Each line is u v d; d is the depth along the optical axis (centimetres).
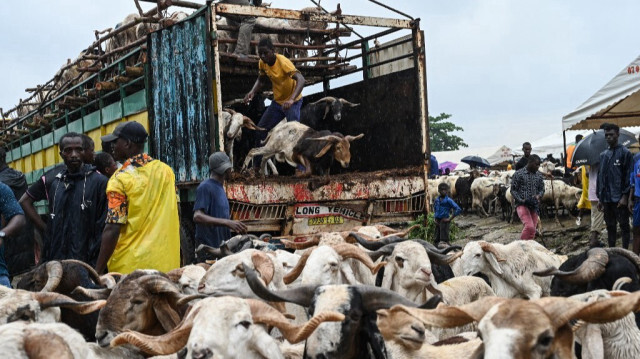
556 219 1898
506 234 1775
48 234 750
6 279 702
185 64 1023
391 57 1240
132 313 485
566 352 366
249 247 733
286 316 457
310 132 1144
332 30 1376
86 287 576
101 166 864
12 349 348
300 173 1152
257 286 459
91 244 721
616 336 539
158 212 700
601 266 582
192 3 1195
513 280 911
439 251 755
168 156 1077
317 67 1362
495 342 351
